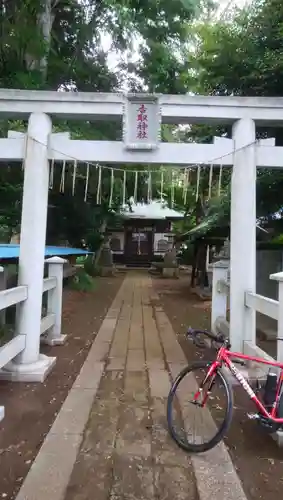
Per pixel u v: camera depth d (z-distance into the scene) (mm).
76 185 8812
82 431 2932
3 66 6867
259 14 5867
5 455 2586
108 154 4121
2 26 6539
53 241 11898
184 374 3119
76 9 7898
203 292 10680
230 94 6281
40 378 3945
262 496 2232
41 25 7277
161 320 7602
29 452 2629
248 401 3588
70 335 6160
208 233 8930
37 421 3090
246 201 4133
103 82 8562
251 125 4125
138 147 4059
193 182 7996
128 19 6891
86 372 4316
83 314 8094
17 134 4078
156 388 3873
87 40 8023
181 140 9000
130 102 4066
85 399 3535
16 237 9570
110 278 16797
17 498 2129
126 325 7074
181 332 6543
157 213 23750
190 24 7797
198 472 2432
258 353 3740
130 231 26156
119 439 2836
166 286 13883
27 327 4027
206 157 4145
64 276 10023
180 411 3311
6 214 8539
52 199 10062
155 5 7332
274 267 6613
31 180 4066
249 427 3090
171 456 2623
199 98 4070
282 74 5469
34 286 4051
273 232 7070
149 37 7906
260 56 5766
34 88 6648
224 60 6039
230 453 2701
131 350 5340
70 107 4086
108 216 13477
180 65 8117
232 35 6145
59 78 8266
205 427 3045
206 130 7219
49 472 2379
